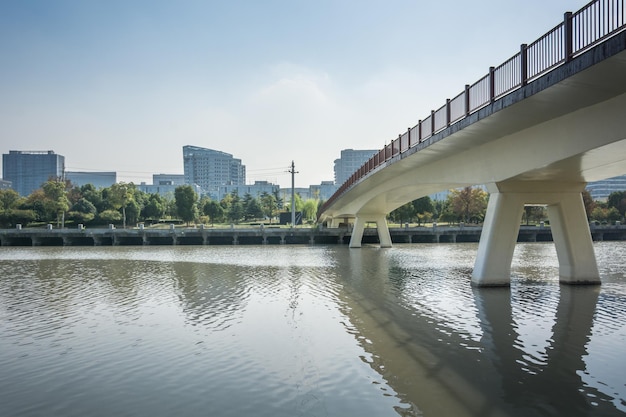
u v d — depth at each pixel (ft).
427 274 89.92
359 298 63.87
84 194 338.13
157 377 33.71
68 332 47.06
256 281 82.23
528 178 64.85
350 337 43.78
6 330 48.19
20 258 137.08
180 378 33.42
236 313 55.01
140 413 27.78
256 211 392.06
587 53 35.88
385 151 100.78
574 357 36.94
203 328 47.96
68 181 384.06
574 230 69.56
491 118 53.16
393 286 74.38
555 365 35.14
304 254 145.07
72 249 178.81
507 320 49.39
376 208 169.17
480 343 41.22
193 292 70.49
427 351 39.11
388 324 48.70
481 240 72.69
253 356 38.27
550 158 53.42
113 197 288.30
